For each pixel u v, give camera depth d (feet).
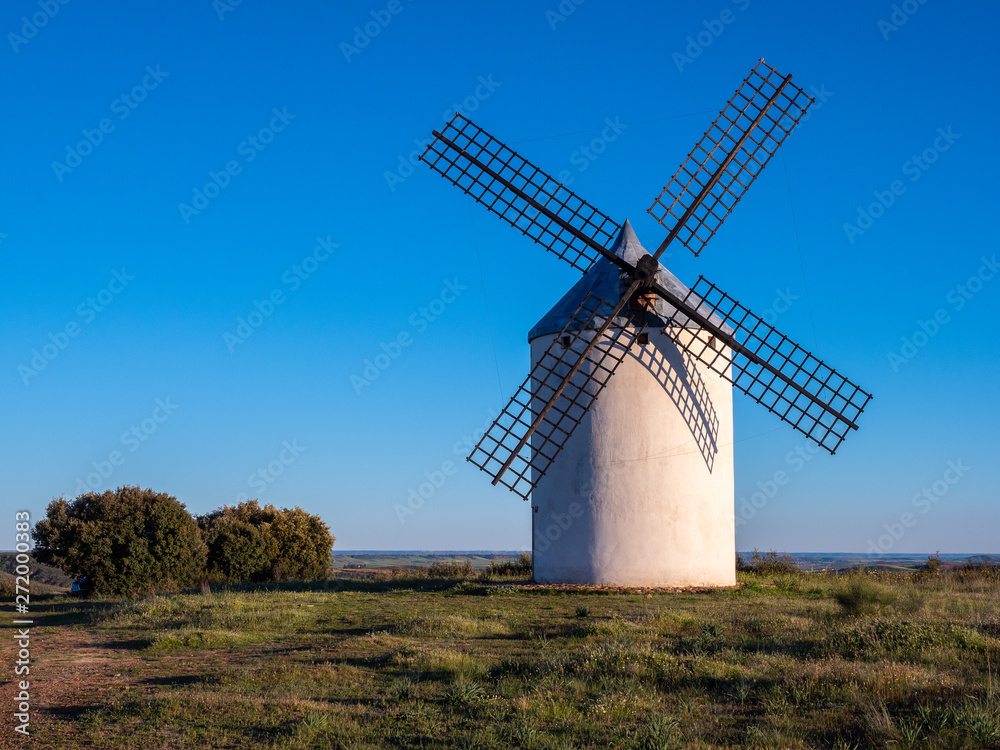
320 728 31.09
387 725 31.89
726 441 81.41
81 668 45.65
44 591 130.52
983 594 72.90
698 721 30.68
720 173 80.53
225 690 38.06
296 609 66.33
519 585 78.59
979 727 27.30
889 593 58.65
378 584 91.20
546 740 28.94
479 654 45.73
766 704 32.73
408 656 44.04
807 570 111.65
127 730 32.01
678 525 77.46
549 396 80.43
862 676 34.50
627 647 42.09
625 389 78.07
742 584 80.02
